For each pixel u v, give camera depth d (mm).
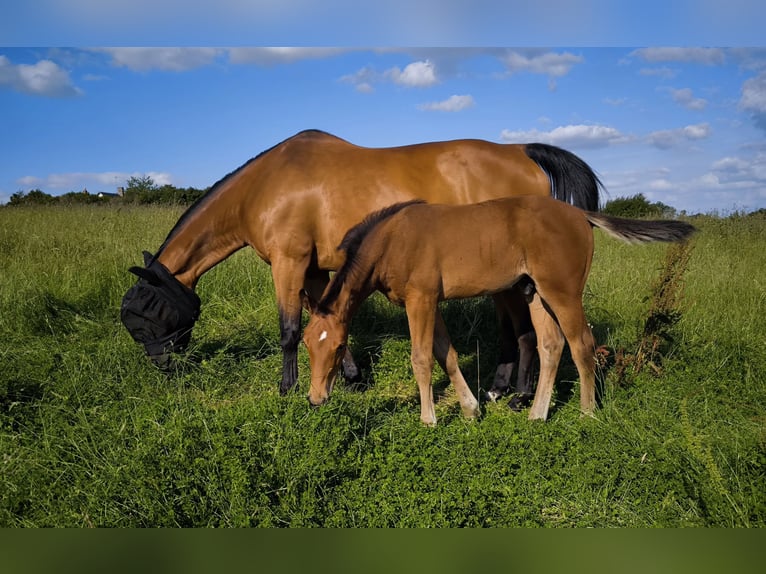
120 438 3924
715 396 4922
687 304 6688
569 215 4668
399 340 6633
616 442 3953
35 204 17484
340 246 4543
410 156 5273
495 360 6410
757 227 12422
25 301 7082
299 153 5336
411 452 3855
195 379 5617
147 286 5520
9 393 4695
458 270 4570
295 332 5309
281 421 3914
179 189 22516
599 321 6871
